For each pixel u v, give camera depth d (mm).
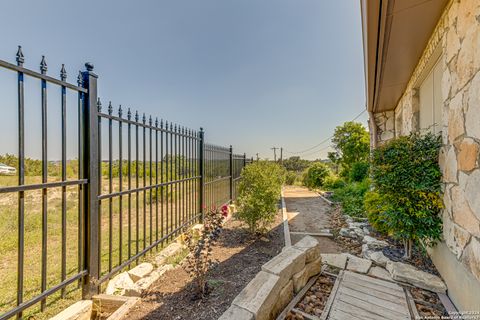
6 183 3123
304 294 2377
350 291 2426
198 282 2205
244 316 1563
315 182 14781
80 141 2096
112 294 2229
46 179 1747
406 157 2928
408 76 4109
